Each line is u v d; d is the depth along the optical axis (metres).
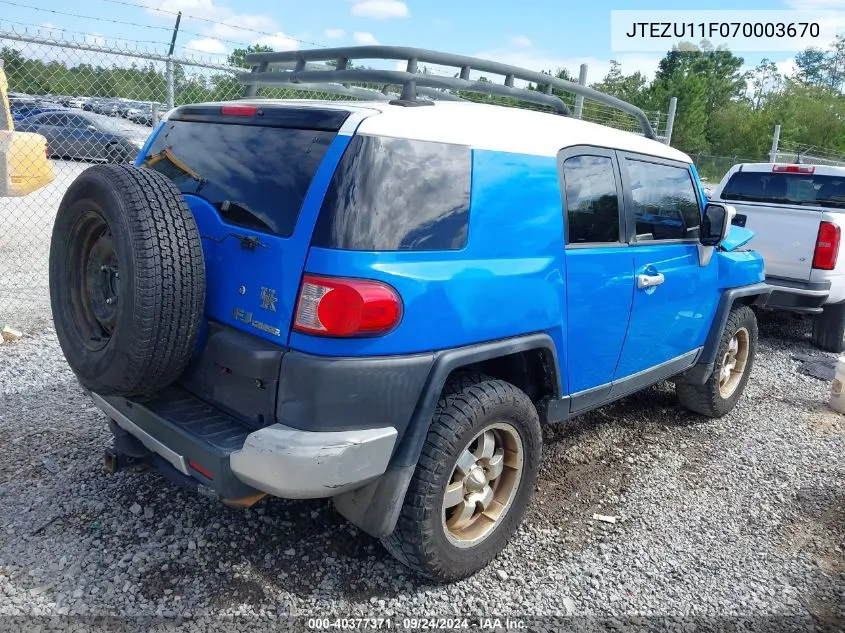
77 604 2.65
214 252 2.69
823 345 7.37
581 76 8.38
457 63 3.10
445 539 2.82
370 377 2.40
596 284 3.37
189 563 2.96
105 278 2.76
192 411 2.68
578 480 4.06
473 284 2.67
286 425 2.40
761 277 5.18
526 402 3.00
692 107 51.25
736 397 5.24
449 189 2.62
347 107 2.60
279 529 3.25
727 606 3.02
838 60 96.69
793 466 4.46
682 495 3.98
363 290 2.34
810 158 19.70
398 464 2.57
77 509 3.27
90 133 10.42
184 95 7.69
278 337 2.45
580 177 3.30
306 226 2.39
